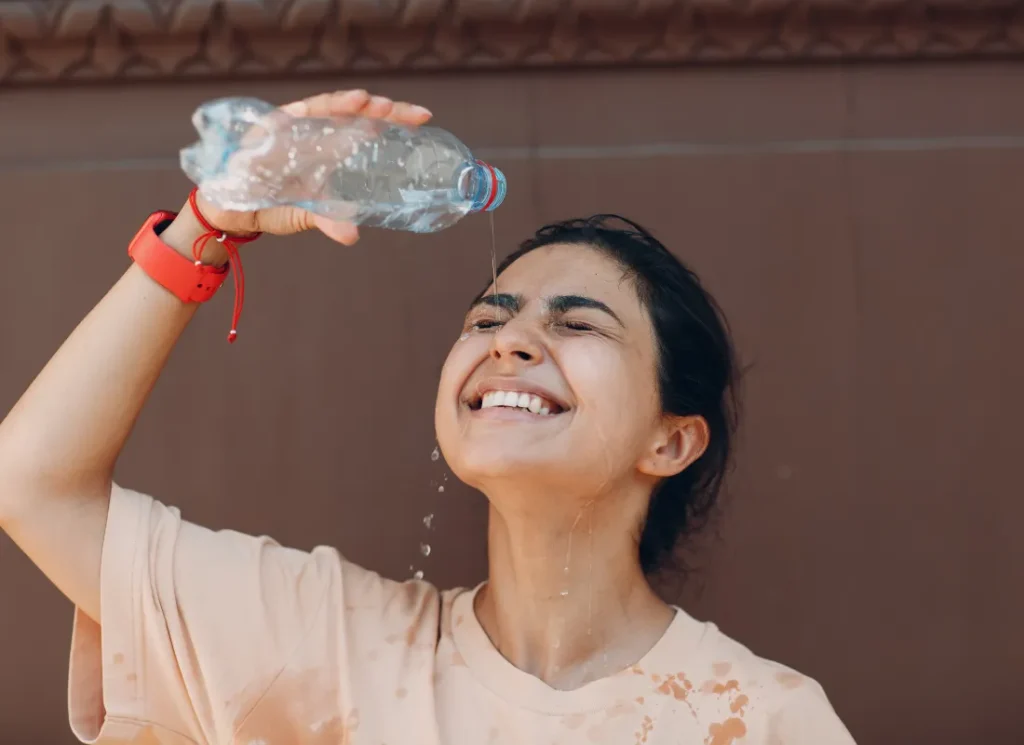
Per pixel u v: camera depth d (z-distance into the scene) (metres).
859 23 2.33
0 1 2.27
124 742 1.60
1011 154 2.37
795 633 2.35
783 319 2.36
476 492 2.36
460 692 1.60
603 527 1.66
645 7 2.28
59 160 2.37
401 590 1.72
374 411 2.36
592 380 1.59
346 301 2.37
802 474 2.36
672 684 1.60
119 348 1.56
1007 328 2.37
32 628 2.34
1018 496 2.36
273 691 1.60
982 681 2.35
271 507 2.36
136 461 2.36
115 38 2.31
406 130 1.62
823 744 1.57
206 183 1.47
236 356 2.37
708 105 2.37
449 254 2.36
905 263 2.37
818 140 2.37
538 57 2.35
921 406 2.36
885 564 2.35
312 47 2.33
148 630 1.58
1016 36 2.34
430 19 2.30
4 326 2.35
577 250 1.75
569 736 1.55
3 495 1.53
